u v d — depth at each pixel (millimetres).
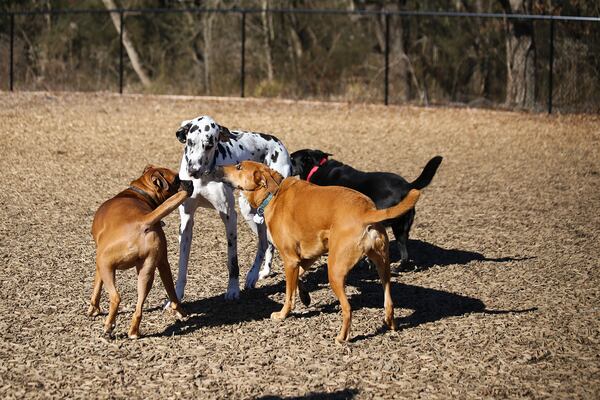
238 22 29484
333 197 6715
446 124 19531
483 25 28141
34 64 28219
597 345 6574
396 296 7961
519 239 10008
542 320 7160
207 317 7289
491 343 6633
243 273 8703
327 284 8359
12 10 30594
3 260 8727
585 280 8312
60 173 13336
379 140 17203
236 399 5637
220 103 22359
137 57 30047
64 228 10109
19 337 6641
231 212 7691
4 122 18125
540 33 25281
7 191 11984
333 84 26531
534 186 13125
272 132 17672
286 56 29672
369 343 6660
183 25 30469
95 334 6754
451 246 9742
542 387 5812
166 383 5859
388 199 8531
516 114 21406
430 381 5922
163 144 16156
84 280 8164
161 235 6523
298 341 6699
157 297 7789
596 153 16078
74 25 31422
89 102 22031
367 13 22250
